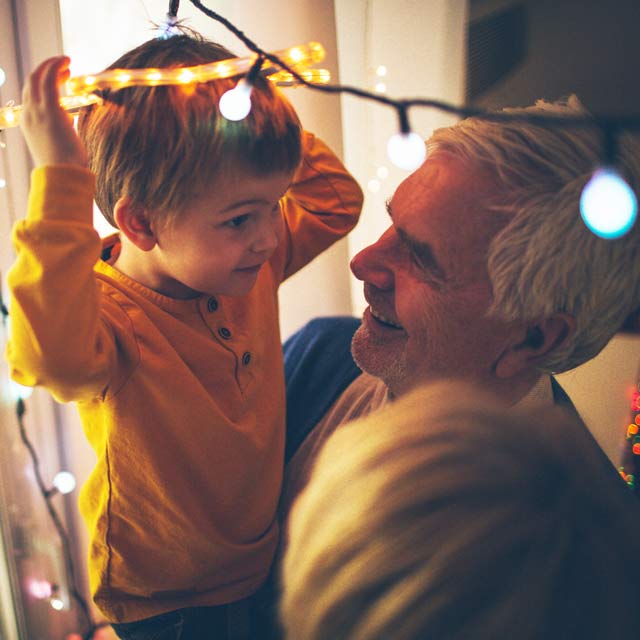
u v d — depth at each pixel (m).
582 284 0.67
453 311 0.72
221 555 0.86
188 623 0.88
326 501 0.44
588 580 0.37
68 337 0.66
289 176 0.75
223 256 0.74
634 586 0.38
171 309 0.81
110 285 0.80
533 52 1.06
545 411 0.48
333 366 1.03
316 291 1.41
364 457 0.44
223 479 0.84
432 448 0.42
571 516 0.39
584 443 0.46
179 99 0.68
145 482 0.82
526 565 0.38
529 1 1.05
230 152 0.68
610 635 0.36
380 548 0.40
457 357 0.75
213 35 1.27
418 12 1.21
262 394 0.89
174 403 0.79
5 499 1.28
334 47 1.25
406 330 0.76
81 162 0.66
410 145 0.43
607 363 1.11
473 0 1.13
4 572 1.30
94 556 0.89
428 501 0.40
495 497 0.40
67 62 0.64
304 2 1.21
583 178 0.65
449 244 0.70
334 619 0.40
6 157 1.21
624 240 0.66
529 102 1.08
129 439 0.80
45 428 1.40
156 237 0.75
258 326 0.90
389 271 0.78
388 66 1.26
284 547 0.91
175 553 0.86
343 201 1.00
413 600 0.38
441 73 1.20
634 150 0.67
